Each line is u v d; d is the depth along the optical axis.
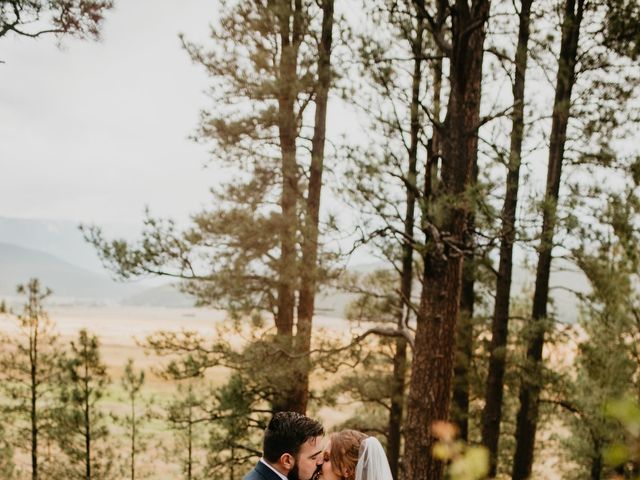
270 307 11.42
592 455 6.35
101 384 18.45
